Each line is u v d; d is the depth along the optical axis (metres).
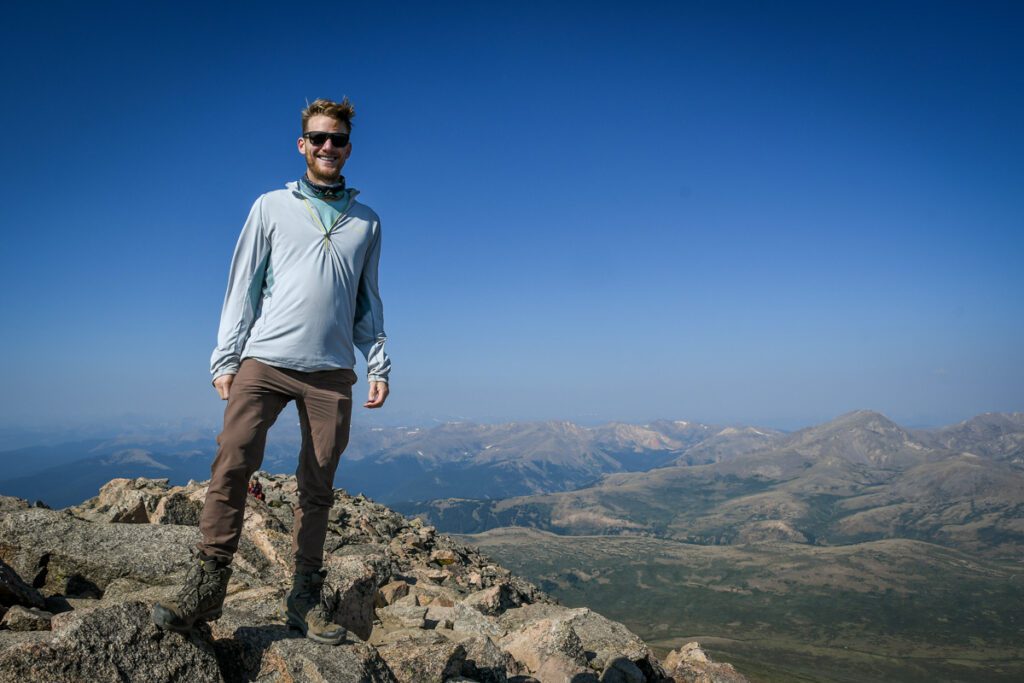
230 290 2.44
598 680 3.76
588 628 4.59
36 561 3.18
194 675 2.22
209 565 2.28
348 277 2.52
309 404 2.44
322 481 2.52
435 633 3.77
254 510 4.31
